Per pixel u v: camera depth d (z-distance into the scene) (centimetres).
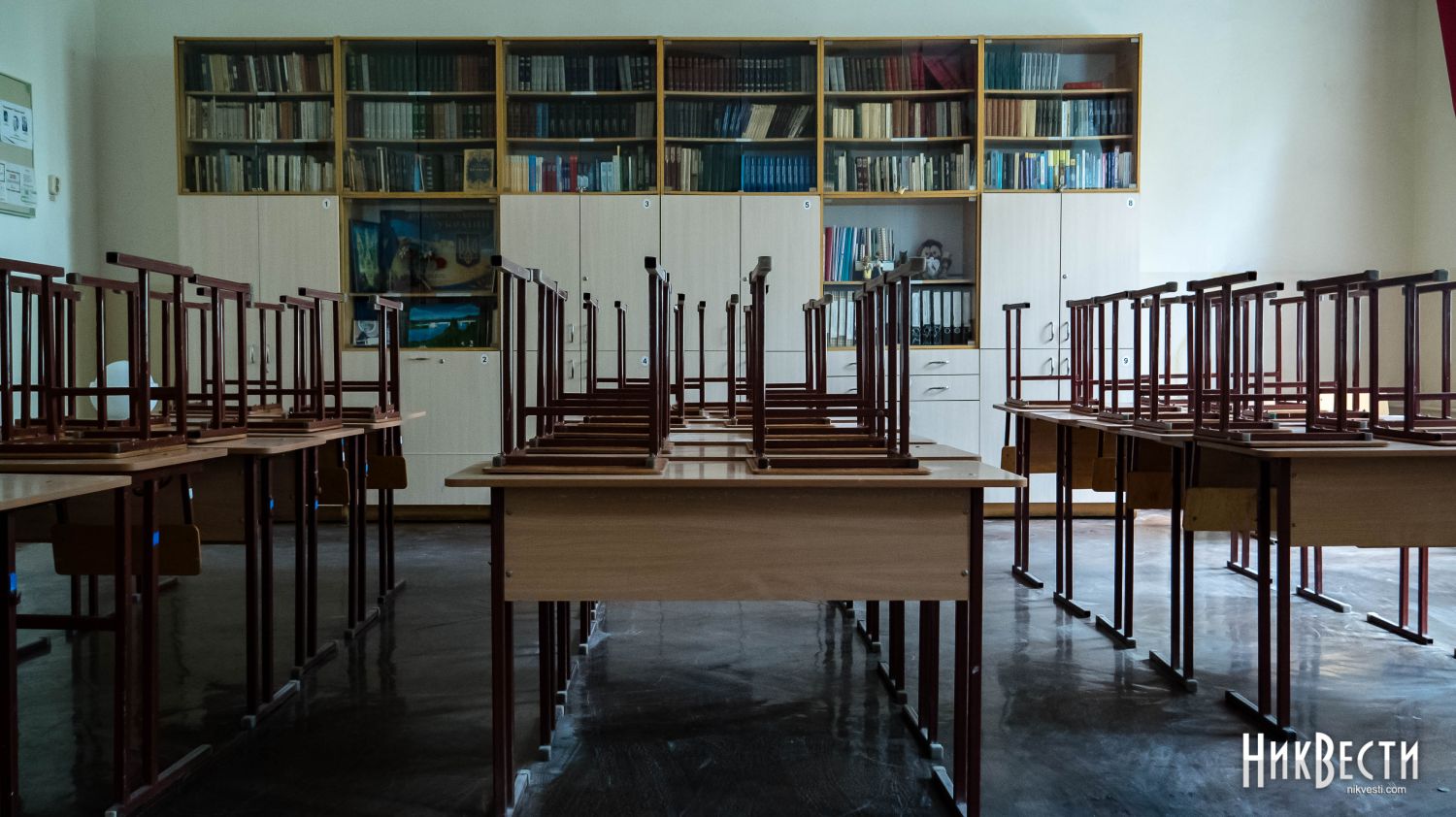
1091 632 336
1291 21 603
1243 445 234
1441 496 231
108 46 593
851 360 572
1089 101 571
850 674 289
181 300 230
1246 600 384
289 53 564
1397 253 605
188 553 212
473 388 566
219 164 563
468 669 295
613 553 184
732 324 346
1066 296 569
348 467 340
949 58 571
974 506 184
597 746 232
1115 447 365
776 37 565
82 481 177
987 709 258
